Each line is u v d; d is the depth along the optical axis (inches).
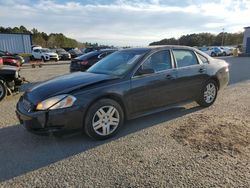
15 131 177.9
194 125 184.1
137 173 121.6
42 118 145.4
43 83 174.6
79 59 419.2
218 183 112.3
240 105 240.5
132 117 177.3
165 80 189.9
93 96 154.6
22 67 762.2
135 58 183.6
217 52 1411.2
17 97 291.6
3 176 120.9
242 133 167.5
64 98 147.8
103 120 160.6
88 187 111.1
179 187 109.8
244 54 1347.2
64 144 155.8
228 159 133.3
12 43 1234.6
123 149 147.8
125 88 168.1
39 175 121.4
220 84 239.5
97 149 148.6
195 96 218.4
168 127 181.6
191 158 135.0
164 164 129.6
